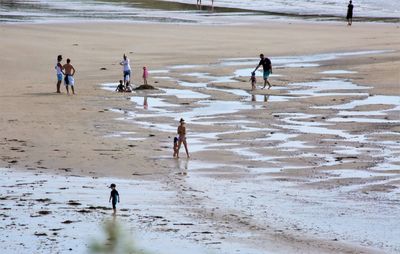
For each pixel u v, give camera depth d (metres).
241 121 114.44
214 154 95.06
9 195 75.00
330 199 76.25
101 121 113.56
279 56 185.62
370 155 94.62
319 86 143.62
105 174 85.06
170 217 69.00
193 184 81.38
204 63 173.62
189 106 125.75
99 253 58.91
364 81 147.50
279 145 99.81
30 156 92.31
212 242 62.03
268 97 133.88
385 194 78.25
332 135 105.25
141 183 81.44
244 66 169.00
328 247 61.53
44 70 162.12
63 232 63.81
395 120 114.50
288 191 79.12
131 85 145.50
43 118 114.88
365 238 64.12
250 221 68.31
